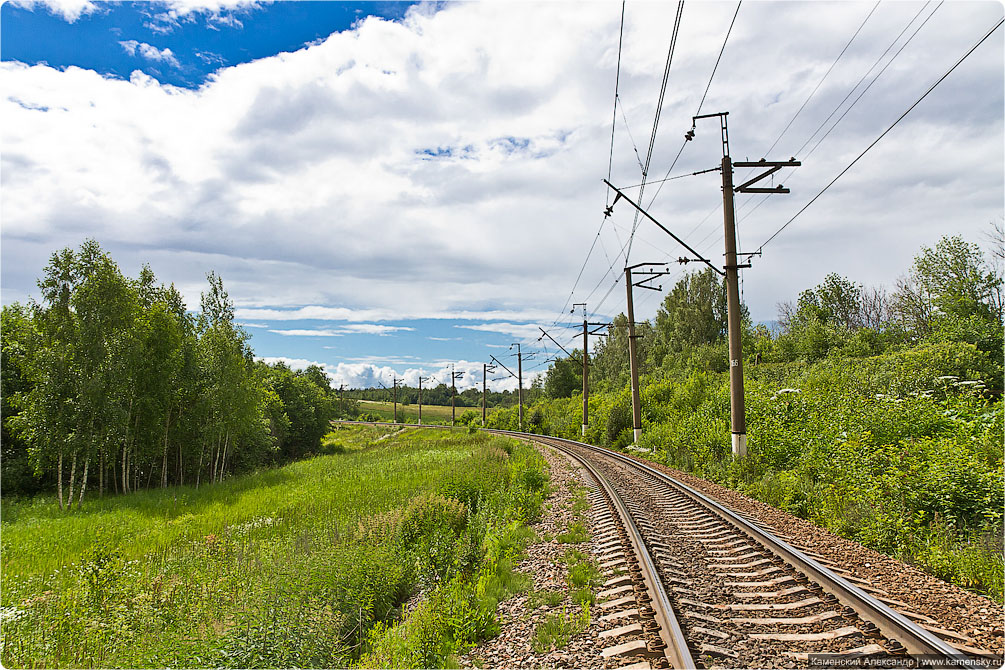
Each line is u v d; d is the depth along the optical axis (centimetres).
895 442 1383
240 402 3319
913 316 3559
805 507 1250
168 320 3030
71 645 773
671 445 2472
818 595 676
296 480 2592
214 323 3297
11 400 2464
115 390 2578
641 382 4375
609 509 1321
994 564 752
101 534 1477
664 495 1539
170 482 3616
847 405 1772
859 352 3447
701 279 6022
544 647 613
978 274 2892
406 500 1614
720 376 3825
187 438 3200
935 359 2125
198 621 828
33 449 2408
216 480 3456
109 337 2597
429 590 971
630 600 698
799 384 2609
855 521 1055
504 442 3644
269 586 877
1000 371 1911
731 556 895
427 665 634
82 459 2644
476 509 1532
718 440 2117
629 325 3362
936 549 841
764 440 1814
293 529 1429
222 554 1227
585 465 2320
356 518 1434
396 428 8844
